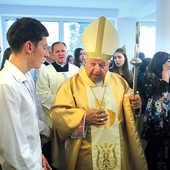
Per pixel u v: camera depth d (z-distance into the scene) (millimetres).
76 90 1372
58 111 1312
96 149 1331
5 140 901
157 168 2029
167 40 3641
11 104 908
